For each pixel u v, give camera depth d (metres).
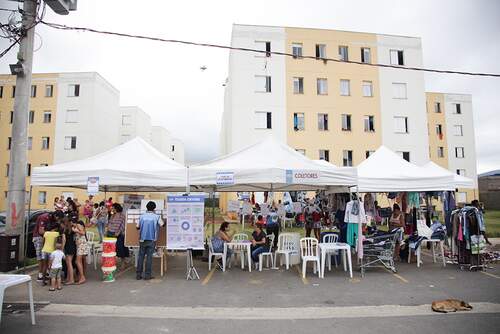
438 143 50.88
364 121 32.44
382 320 5.85
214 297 7.25
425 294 7.36
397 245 11.49
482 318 5.88
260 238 10.23
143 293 7.54
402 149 32.62
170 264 10.98
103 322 5.81
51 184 9.47
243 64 30.69
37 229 8.59
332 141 31.58
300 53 31.77
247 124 30.38
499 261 10.97
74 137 40.16
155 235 8.95
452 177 10.84
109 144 44.91
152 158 10.57
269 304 6.78
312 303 6.83
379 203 29.52
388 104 32.81
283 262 10.66
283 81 31.12
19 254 9.82
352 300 7.00
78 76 40.78
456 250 10.67
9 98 41.03
